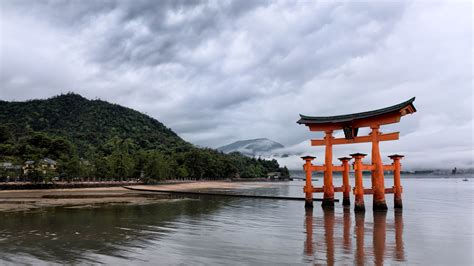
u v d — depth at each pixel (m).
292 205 39.28
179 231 20.89
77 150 139.62
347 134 33.34
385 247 16.59
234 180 170.00
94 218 26.67
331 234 20.12
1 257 14.19
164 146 184.00
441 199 54.16
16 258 14.03
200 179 147.00
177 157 142.38
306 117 36.16
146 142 183.75
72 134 177.75
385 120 30.48
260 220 26.28
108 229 21.41
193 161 143.50
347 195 36.72
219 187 101.25
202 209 34.34
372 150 32.06
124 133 197.88
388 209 34.91
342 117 33.62
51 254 14.73
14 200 44.84
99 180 93.88
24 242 17.23
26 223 23.78
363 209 31.42
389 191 34.31
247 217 28.00
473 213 32.44
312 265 13.21
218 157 171.88
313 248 16.22
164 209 34.00
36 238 18.28
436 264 13.66
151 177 100.00
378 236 19.55
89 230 20.98
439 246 17.02
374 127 31.58
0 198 48.88
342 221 25.80
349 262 13.72
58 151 111.94
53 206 36.47
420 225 24.02
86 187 79.06
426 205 42.03
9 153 102.12
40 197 51.22
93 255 14.58
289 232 20.80
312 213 31.09
